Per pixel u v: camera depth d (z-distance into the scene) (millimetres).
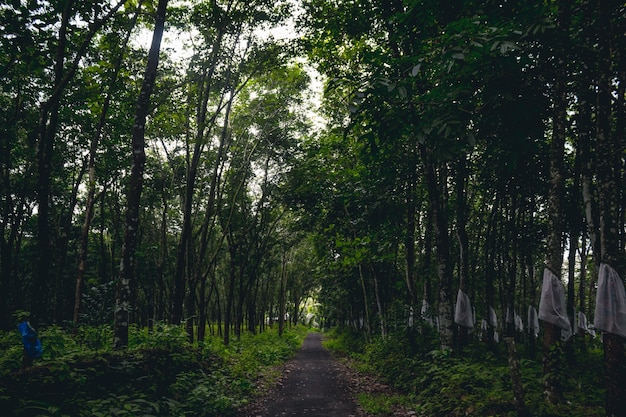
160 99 13664
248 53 15641
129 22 11750
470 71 6098
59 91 7562
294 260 43844
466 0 6789
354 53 13250
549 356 7012
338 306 35812
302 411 8836
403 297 23203
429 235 16656
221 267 40438
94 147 14055
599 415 6031
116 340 8742
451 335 11344
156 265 31344
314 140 18906
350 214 16906
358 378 13992
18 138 15758
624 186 10062
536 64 6879
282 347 25141
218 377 10336
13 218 14781
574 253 12852
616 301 5738
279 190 22344
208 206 18297
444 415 7535
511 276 16578
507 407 6680
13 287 24672
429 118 6301
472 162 14062
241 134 20516
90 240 31062
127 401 6660
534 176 12328
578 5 7617
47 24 7355
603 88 6070
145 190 25016
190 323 15094
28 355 6281
